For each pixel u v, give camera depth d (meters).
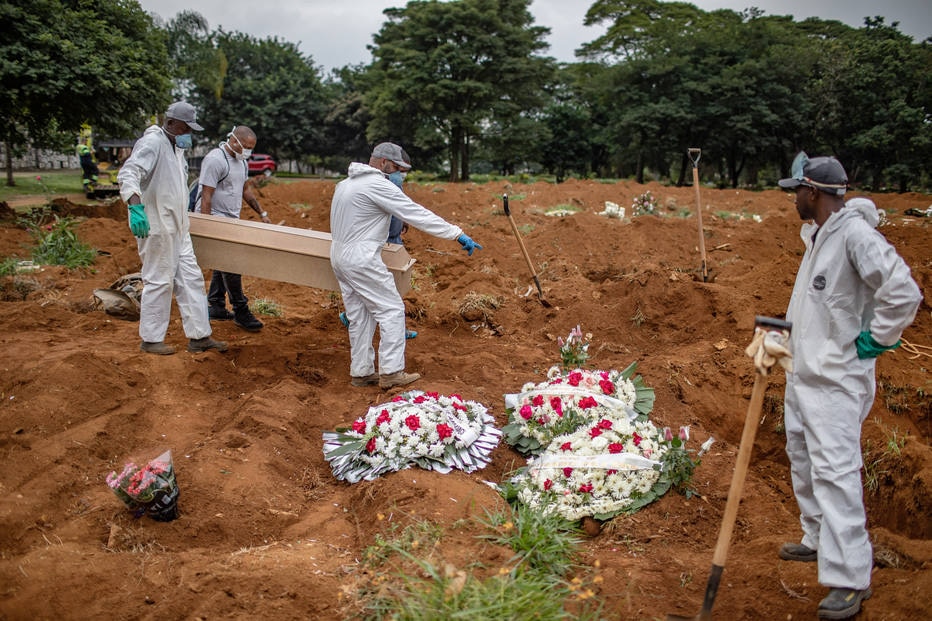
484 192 18.58
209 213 6.93
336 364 6.66
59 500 4.19
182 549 3.90
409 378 6.07
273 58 57.91
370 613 3.24
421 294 9.31
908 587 3.38
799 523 4.38
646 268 8.74
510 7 39.94
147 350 6.16
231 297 7.34
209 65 45.59
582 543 4.11
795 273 8.49
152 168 5.73
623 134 40.59
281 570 3.54
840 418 3.42
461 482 4.52
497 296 8.60
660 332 7.93
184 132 5.88
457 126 39.66
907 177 32.72
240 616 3.24
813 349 3.47
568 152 46.06
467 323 8.17
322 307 8.95
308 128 55.53
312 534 4.08
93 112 14.47
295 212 13.44
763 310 7.88
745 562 3.87
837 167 3.52
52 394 5.12
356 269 5.74
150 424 5.20
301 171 65.69
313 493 4.63
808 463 3.70
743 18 50.69
